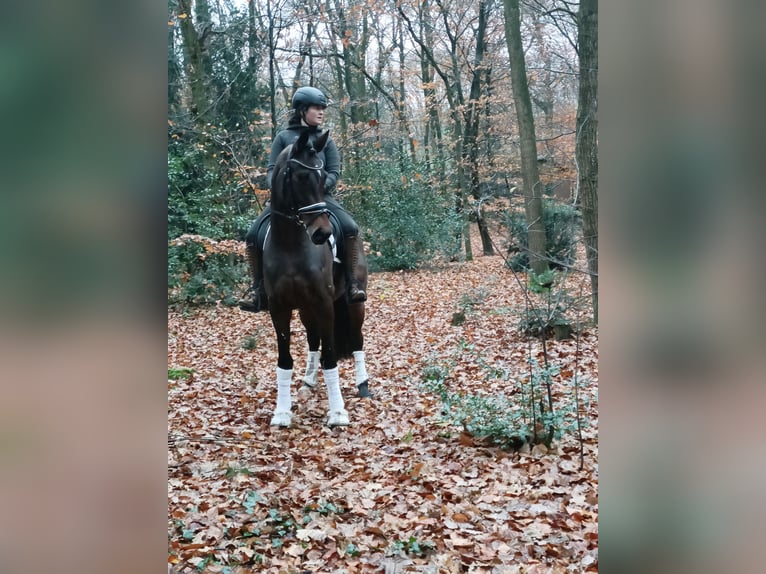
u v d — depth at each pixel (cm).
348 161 1977
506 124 2083
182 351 1033
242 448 523
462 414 529
